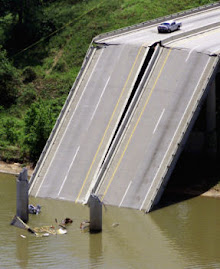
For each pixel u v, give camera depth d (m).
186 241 82.69
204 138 108.81
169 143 96.62
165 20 132.38
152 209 93.25
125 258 78.19
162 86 102.69
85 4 164.75
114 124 101.50
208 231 85.69
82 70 110.00
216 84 114.94
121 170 96.81
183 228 86.81
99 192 95.69
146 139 98.44
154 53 106.44
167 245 81.75
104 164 97.38
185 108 98.88
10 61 152.25
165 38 113.19
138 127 100.00
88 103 105.94
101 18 157.12
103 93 105.88
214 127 108.38
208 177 104.06
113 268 75.75
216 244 81.75
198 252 79.62
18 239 83.44
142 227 87.25
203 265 76.31
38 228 86.56
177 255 78.88
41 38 157.00
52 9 165.12
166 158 95.56
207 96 107.62
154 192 93.44
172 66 104.56
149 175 95.12
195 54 104.50
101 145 100.38
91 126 103.19
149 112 100.81
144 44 109.50
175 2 159.12
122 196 94.38
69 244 82.00
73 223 88.69
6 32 161.50
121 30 121.62
